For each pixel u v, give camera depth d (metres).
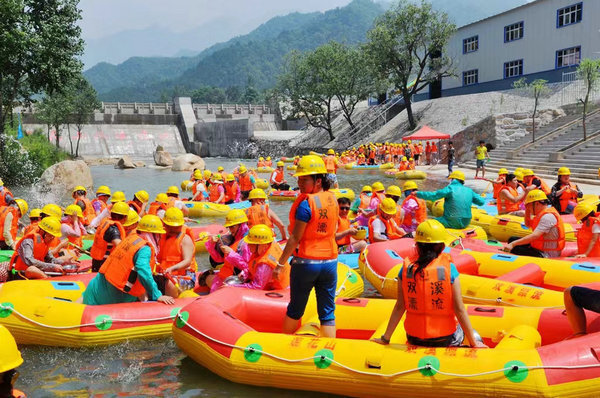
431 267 4.51
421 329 4.63
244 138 66.25
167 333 6.34
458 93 48.38
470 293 6.87
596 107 30.08
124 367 5.65
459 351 4.52
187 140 75.81
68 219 9.53
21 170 27.75
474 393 4.36
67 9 31.02
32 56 29.48
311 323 5.65
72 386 5.23
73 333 6.04
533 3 39.72
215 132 71.50
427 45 46.19
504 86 43.16
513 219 11.66
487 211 14.34
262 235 6.74
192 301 6.50
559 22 37.94
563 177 12.10
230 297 6.11
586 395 4.24
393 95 54.88
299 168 5.16
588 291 4.74
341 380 4.77
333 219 5.21
